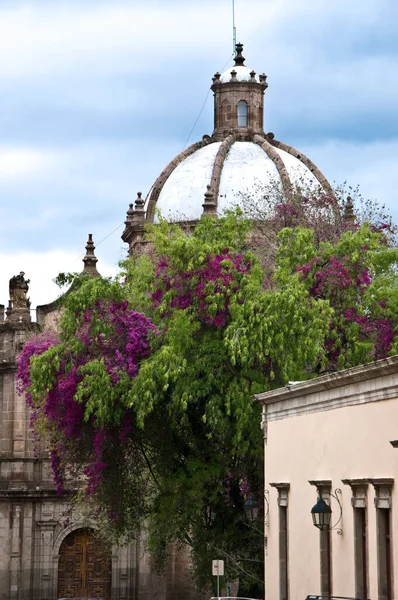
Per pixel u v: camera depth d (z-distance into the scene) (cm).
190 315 5053
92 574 8325
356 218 6650
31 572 8319
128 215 8238
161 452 5347
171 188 8119
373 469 3162
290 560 3841
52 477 8388
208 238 5284
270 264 6234
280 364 4844
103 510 6075
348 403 3350
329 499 3484
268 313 4872
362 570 3266
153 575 8006
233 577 5144
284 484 3894
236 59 8669
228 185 7981
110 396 5125
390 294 5222
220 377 4975
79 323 5309
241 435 4822
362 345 5047
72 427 5434
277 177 8000
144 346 5234
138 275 5416
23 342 8488
